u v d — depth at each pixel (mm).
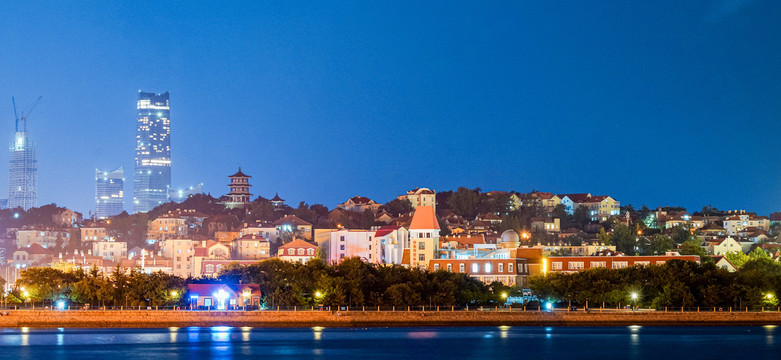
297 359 198875
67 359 197125
